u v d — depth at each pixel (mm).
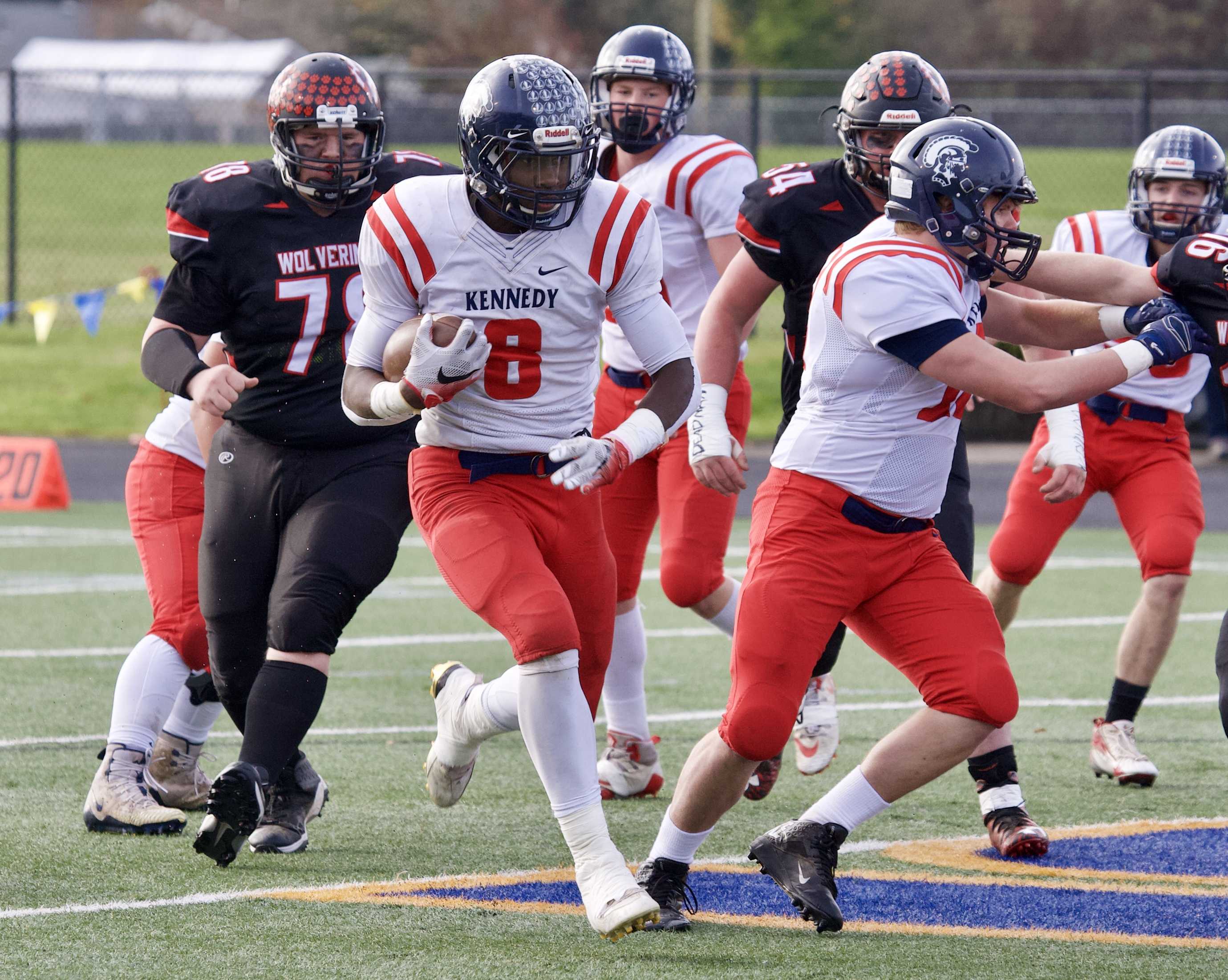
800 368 16250
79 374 56719
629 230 12938
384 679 23516
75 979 11898
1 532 36000
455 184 12844
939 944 13008
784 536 13078
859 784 12953
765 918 13688
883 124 14906
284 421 14836
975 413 50469
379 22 152625
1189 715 21875
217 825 13852
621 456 12539
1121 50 146000
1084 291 14195
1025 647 26203
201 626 16422
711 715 21656
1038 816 17094
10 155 62312
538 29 153625
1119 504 19141
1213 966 12500
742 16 149250
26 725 20281
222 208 14883
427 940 12914
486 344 12148
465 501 13289
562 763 12680
